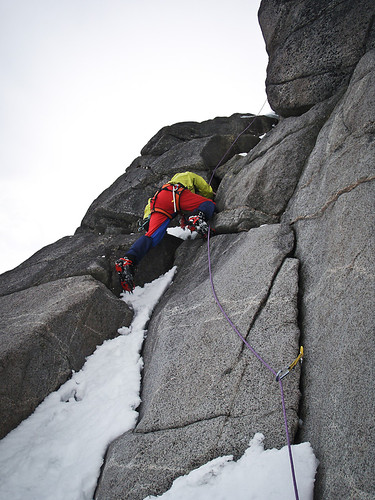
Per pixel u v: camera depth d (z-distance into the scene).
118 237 5.48
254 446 2.48
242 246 4.22
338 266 2.87
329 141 3.90
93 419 3.36
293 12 5.14
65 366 3.78
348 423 2.09
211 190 5.52
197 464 2.56
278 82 5.22
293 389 2.71
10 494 2.83
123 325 4.32
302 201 3.95
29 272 5.22
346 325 2.47
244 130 6.49
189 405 2.95
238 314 3.36
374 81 3.52
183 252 5.11
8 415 3.32
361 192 2.98
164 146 6.87
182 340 3.54
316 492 2.13
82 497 2.84
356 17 4.61
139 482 2.63
